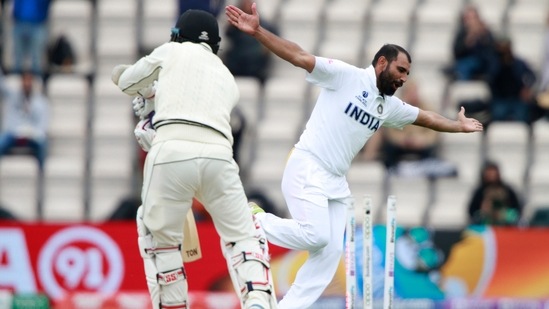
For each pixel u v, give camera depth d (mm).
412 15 52969
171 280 23094
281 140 48469
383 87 25781
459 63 49969
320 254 26703
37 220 47312
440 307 38938
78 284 39250
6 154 48656
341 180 26531
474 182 46781
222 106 22797
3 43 51406
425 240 39125
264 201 44906
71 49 51406
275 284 38250
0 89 49531
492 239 39469
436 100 49062
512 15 53000
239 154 46438
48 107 49688
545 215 44594
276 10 53031
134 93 23766
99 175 48125
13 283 39438
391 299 24328
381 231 38781
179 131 22359
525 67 48938
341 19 52844
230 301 38656
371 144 46938
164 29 53000
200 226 38969
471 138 48031
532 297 39438
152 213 22594
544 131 48594
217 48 23578
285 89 49875
